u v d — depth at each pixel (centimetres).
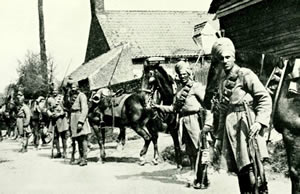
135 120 1057
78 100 1127
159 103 960
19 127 1595
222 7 1467
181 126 723
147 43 3503
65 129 1318
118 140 1361
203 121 667
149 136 1047
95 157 1273
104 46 3628
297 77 521
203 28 3359
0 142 2138
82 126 1116
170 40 3553
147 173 907
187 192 676
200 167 691
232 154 536
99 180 863
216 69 570
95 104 1155
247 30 1413
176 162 975
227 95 537
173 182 774
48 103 1370
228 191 665
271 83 896
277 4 1285
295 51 1230
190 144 716
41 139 1984
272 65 1078
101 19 3691
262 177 502
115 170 989
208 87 585
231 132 530
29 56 2762
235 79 534
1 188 847
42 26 2786
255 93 517
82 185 830
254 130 500
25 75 2695
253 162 504
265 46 1336
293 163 504
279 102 523
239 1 1380
